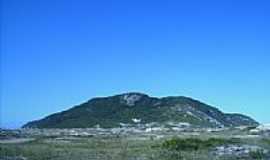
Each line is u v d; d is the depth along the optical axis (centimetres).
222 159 4778
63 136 10288
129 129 17362
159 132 14238
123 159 4531
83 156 4731
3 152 4753
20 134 10744
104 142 7394
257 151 5316
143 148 5912
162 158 4688
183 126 19812
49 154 4809
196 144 5831
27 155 4688
